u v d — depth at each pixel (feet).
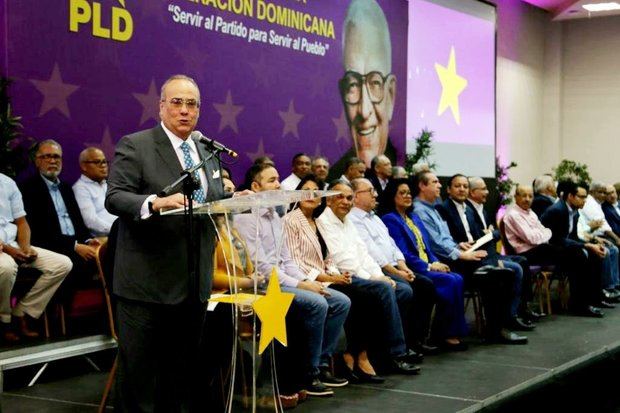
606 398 17.48
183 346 10.71
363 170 23.31
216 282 12.68
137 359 10.23
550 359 19.22
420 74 32.07
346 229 17.48
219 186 10.77
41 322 16.07
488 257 22.06
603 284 28.76
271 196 9.48
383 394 15.48
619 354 21.06
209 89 22.34
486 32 36.60
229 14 22.90
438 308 19.69
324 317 14.71
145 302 10.09
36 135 17.94
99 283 16.44
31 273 15.48
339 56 27.43
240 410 12.30
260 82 24.09
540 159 45.93
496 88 39.60
